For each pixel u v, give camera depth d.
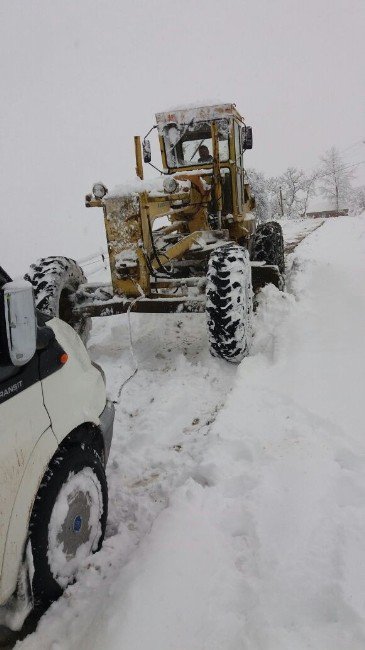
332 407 3.45
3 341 1.77
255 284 5.59
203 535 2.33
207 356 4.87
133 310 4.65
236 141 6.49
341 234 12.45
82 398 2.42
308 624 1.89
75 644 1.94
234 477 2.83
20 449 1.89
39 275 4.71
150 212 4.74
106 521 2.60
